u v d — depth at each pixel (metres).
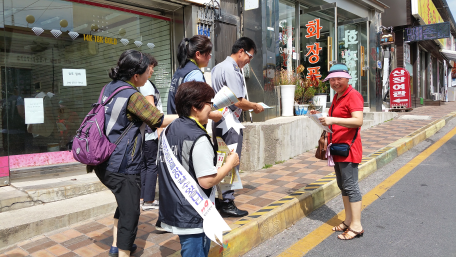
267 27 6.96
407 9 16.56
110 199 4.05
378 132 9.00
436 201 4.30
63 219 3.53
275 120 6.79
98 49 5.30
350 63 12.29
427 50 23.11
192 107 2.08
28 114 4.55
